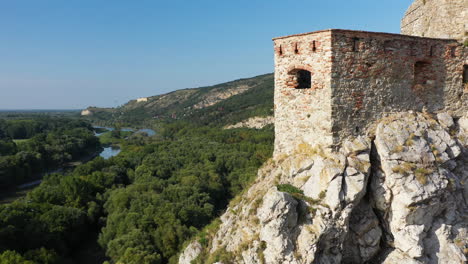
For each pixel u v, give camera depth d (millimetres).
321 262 11703
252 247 12148
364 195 13062
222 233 14453
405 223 12148
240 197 15734
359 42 12734
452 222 12953
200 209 42875
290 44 13727
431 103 14664
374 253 12797
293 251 11562
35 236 33719
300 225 11938
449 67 14836
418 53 14117
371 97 13234
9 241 31750
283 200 11688
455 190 13398
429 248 12484
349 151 12617
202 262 14289
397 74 13711
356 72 12828
